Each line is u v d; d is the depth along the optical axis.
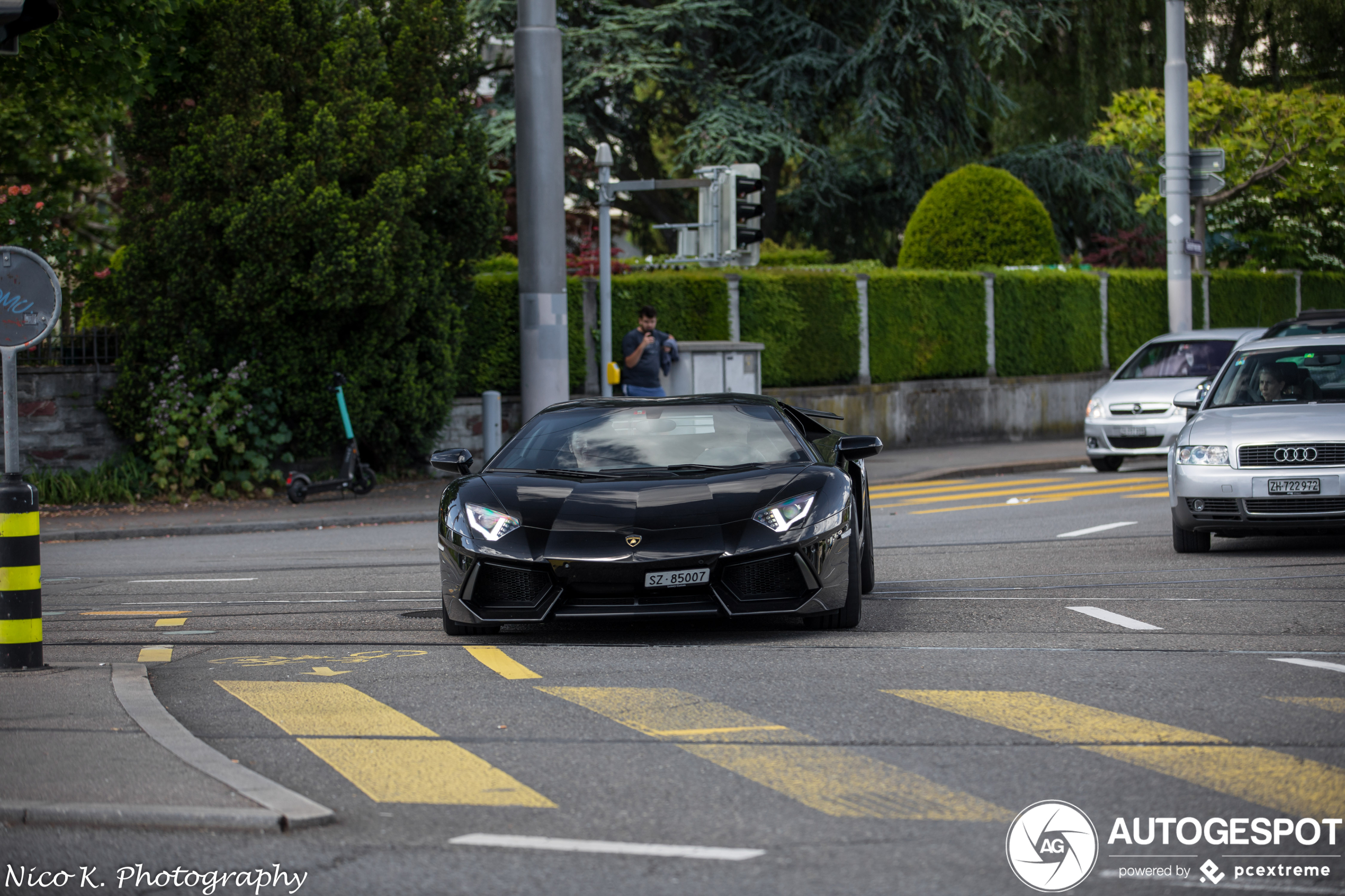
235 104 22.58
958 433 34.00
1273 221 46.72
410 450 25.50
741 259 22.69
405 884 5.17
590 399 11.97
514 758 6.91
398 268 23.39
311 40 23.23
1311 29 51.34
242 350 23.48
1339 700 7.68
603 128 44.38
